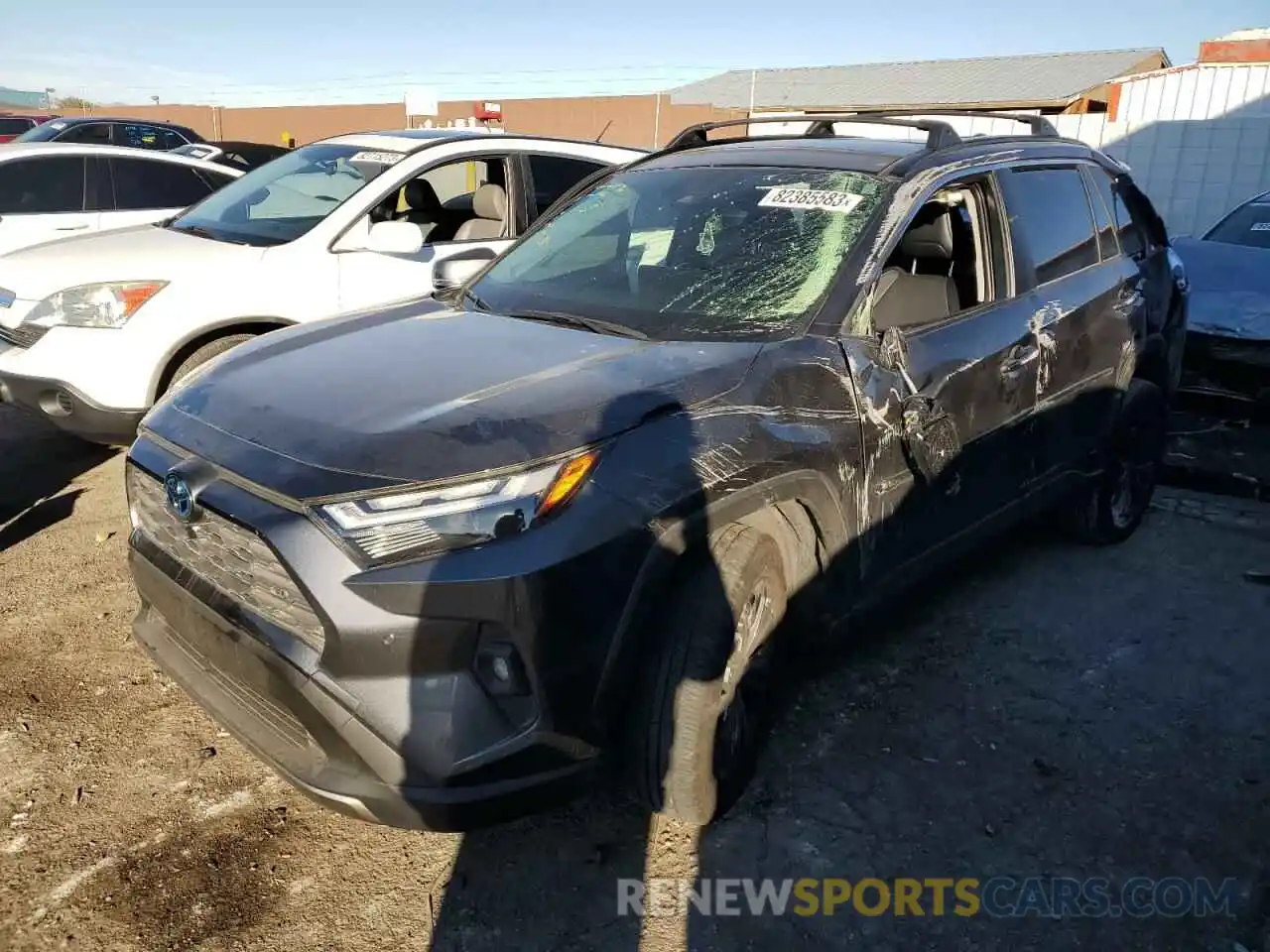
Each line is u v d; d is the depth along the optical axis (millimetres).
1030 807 2926
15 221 7582
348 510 2209
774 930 2467
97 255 5012
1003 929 2490
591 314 3238
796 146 3838
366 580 2164
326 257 5352
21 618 3879
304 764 2352
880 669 3621
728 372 2732
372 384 2674
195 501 2410
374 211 5582
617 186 4020
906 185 3338
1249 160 13836
